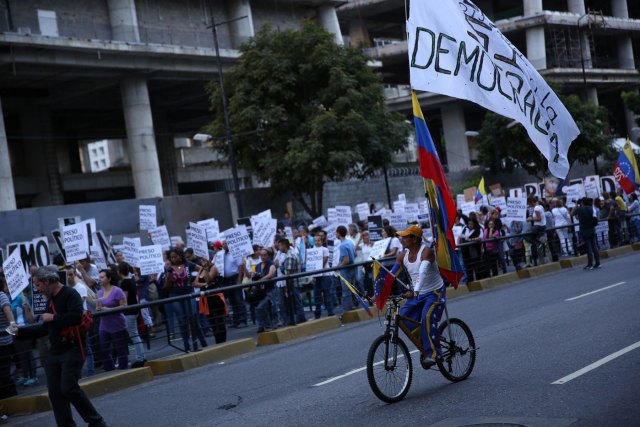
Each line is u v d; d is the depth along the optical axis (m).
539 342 10.81
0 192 38.69
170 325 14.19
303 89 39.81
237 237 17.25
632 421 6.41
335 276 18.14
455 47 9.55
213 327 15.26
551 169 10.43
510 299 17.03
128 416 9.59
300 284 19.25
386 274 8.54
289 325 16.25
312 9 56.50
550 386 8.06
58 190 51.59
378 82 41.00
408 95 75.19
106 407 10.48
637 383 7.74
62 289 8.08
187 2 47.88
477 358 10.20
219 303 15.23
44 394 11.16
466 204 25.58
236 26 49.50
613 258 25.14
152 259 16.55
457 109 74.38
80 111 56.12
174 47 44.06
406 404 8.05
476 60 9.73
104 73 43.47
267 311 16.59
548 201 28.59
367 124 37.81
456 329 8.96
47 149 51.06
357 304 18.39
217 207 41.25
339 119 38.31
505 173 63.97
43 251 15.78
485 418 7.03
